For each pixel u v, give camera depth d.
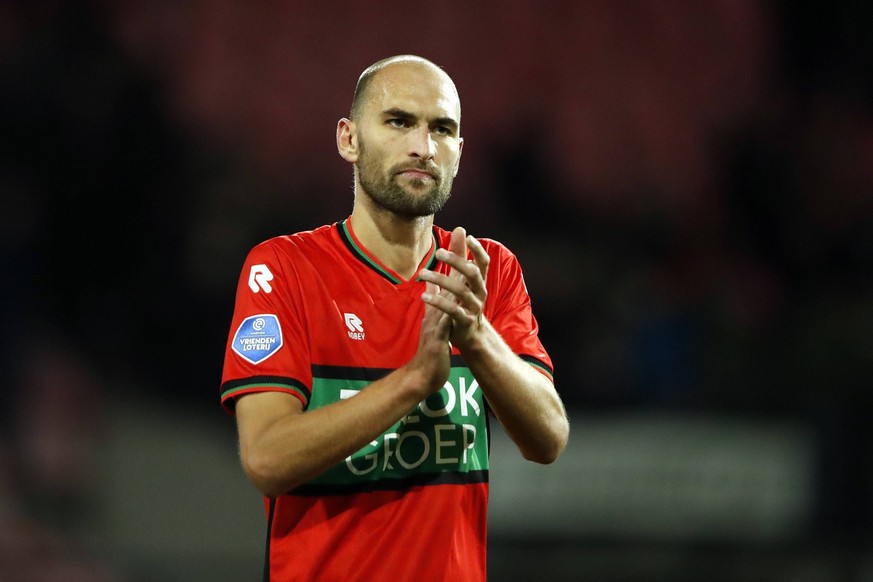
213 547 27.44
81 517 27.77
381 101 10.26
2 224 31.28
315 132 37.06
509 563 26.59
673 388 31.61
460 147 10.59
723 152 39.88
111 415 29.98
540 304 33.31
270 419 9.73
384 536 10.03
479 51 39.62
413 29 39.38
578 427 29.03
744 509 28.55
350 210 35.91
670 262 36.09
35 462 28.30
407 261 10.70
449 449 10.30
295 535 10.16
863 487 28.92
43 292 31.45
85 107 33.41
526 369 10.07
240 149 35.44
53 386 29.66
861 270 36.22
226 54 36.84
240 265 32.56
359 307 10.41
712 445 29.27
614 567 27.12
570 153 38.69
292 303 10.30
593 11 40.72
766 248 37.66
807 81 40.66
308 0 38.56
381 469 10.11
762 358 32.03
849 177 37.88
